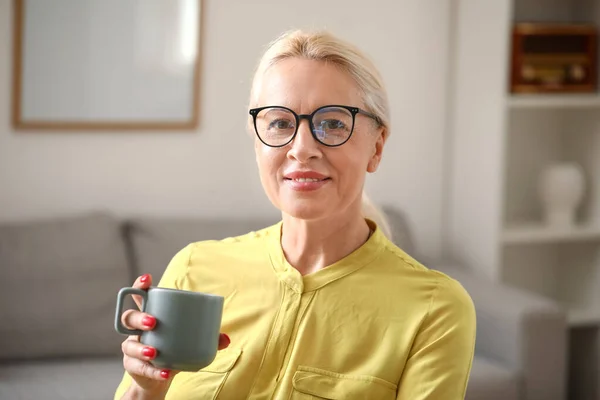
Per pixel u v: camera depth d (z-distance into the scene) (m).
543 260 4.42
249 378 1.55
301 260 1.61
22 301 3.11
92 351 3.17
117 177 3.66
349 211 1.58
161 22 3.65
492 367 3.24
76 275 3.20
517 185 4.34
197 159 3.77
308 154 1.47
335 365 1.52
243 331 1.59
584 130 4.25
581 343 4.19
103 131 3.62
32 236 3.21
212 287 1.65
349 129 1.49
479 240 4.00
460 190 4.11
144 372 1.34
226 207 3.82
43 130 3.54
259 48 3.80
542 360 3.27
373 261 1.59
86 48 3.56
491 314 3.36
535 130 4.32
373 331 1.53
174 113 3.71
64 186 3.59
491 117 3.88
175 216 3.76
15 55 3.45
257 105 1.56
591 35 4.05
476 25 3.96
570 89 4.04
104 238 3.29
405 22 4.04
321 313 1.55
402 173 4.11
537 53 3.99
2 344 3.08
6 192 3.51
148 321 1.31
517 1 4.20
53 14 3.50
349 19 3.94
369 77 1.54
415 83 4.08
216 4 3.73
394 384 1.51
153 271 3.32
